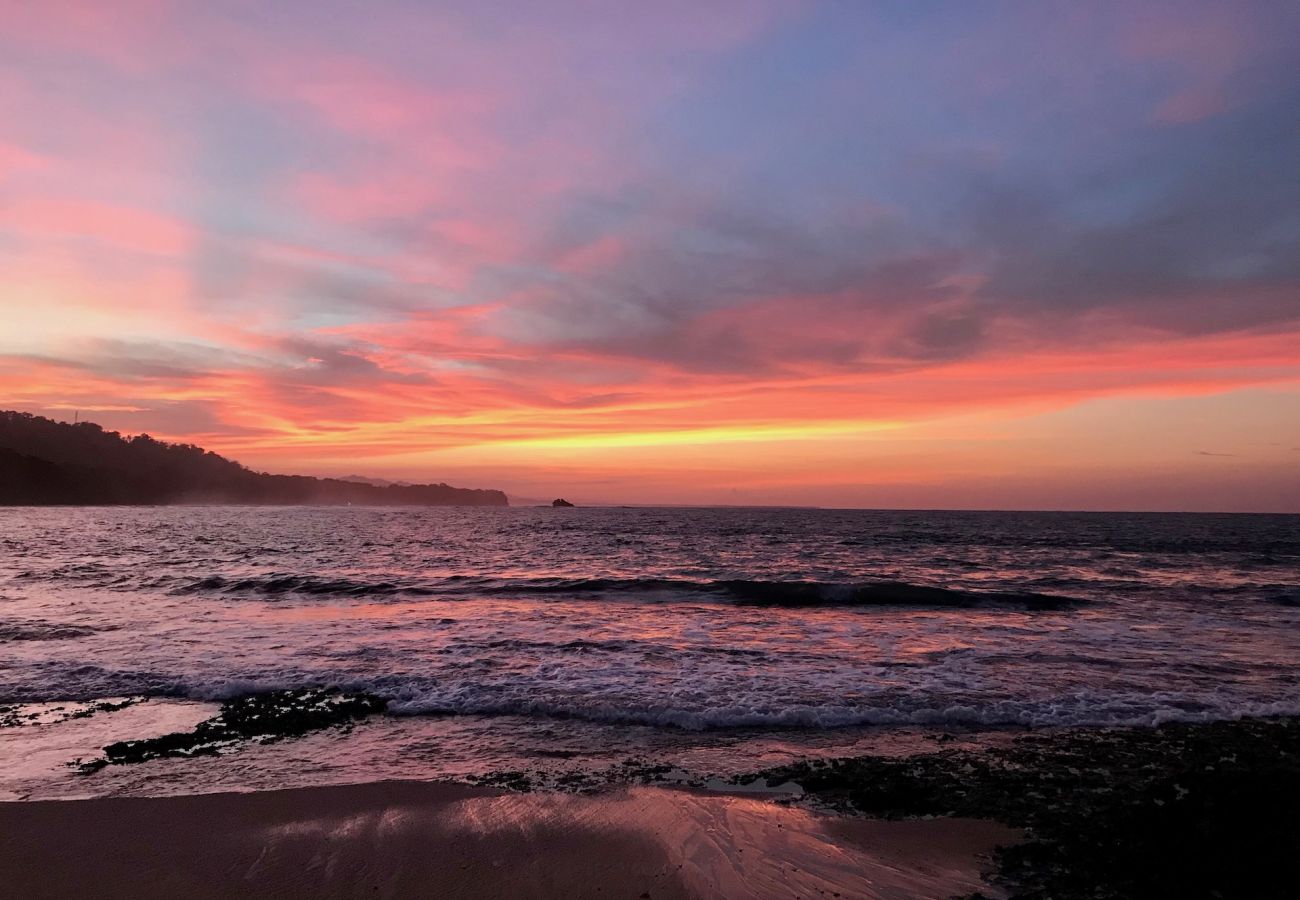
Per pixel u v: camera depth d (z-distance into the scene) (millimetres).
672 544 48250
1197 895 4660
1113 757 8000
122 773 7477
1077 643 14664
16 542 47625
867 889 4785
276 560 34000
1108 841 5566
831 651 13688
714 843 5500
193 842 5457
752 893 4707
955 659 13055
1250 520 120688
